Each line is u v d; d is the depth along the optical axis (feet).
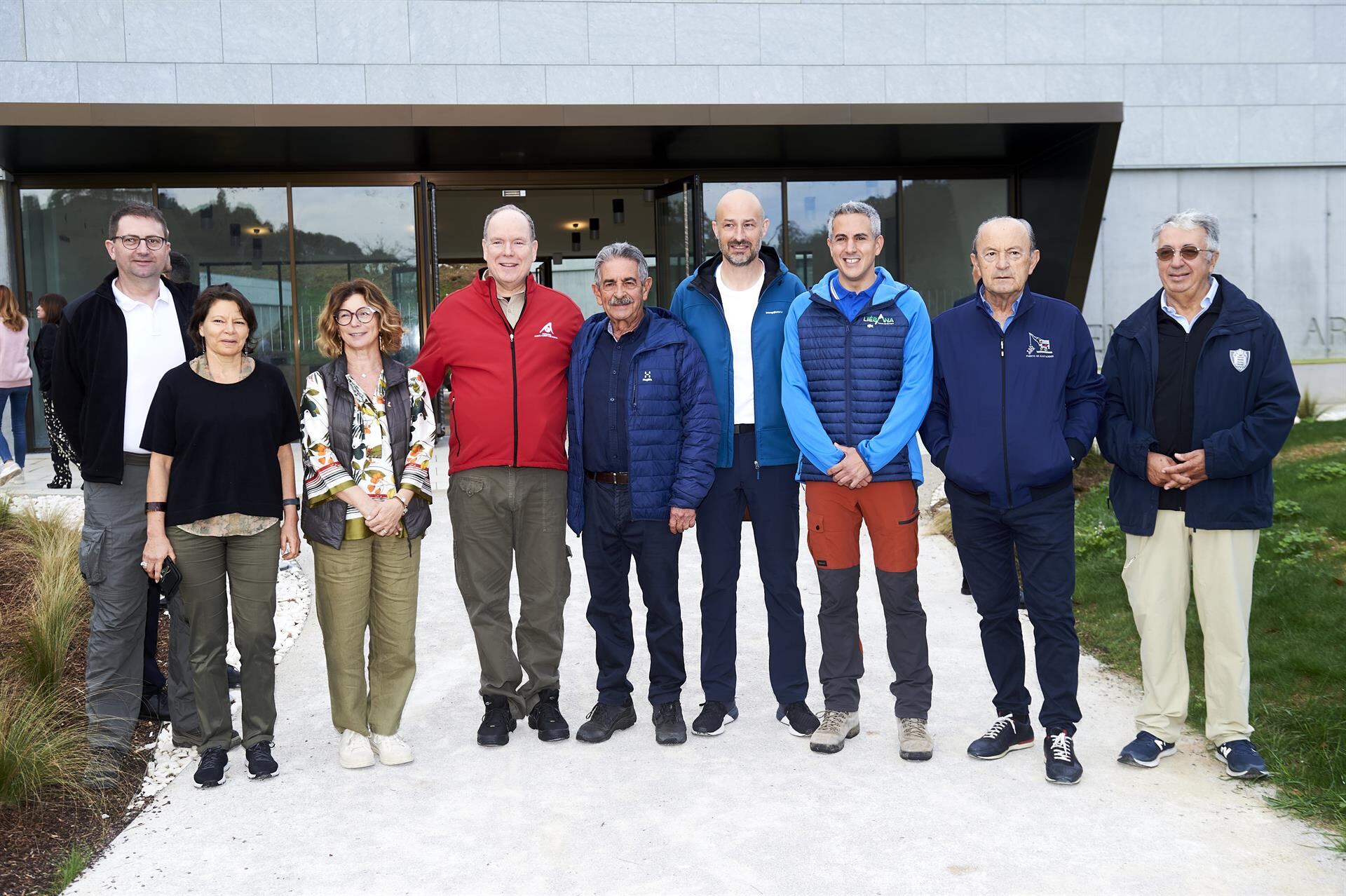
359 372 12.71
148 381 12.63
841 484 12.45
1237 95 42.70
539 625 13.50
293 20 38.47
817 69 40.55
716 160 39.17
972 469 12.07
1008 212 41.27
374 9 38.73
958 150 38.63
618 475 13.14
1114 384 12.38
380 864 10.19
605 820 11.05
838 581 12.87
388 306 12.62
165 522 12.01
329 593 12.50
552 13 39.42
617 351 13.21
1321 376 43.75
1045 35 41.55
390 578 12.67
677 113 33.40
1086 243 36.86
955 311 12.55
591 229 48.37
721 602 13.53
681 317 13.58
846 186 40.83
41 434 37.55
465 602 13.48
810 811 11.12
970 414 12.20
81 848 10.69
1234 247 43.32
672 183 38.45
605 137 34.94
